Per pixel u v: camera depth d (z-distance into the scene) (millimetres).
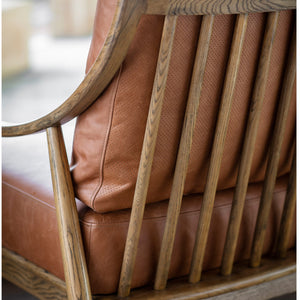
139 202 1198
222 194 1412
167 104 1162
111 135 1164
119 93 1127
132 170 1206
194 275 1349
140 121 1156
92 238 1234
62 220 1221
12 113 3592
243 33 1154
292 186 1441
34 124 1219
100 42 1127
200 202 1371
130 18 1021
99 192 1216
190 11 1063
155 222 1301
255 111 1265
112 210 1249
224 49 1178
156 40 1092
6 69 4555
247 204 1433
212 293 1340
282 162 1458
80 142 1231
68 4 6098
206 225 1305
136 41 1084
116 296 1282
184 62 1140
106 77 1097
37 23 6516
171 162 1239
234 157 1336
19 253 1443
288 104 1325
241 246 1451
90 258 1243
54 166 1243
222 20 1147
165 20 1060
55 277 1343
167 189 1285
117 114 1145
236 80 1228
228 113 1211
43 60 5082
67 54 5344
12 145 1623
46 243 1336
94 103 1177
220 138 1229
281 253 1503
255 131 1284
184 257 1364
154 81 1105
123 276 1261
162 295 1296
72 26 6164
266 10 1157
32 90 4152
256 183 1486
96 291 1271
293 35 1266
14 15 4520
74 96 1128
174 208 1247
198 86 1146
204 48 1118
